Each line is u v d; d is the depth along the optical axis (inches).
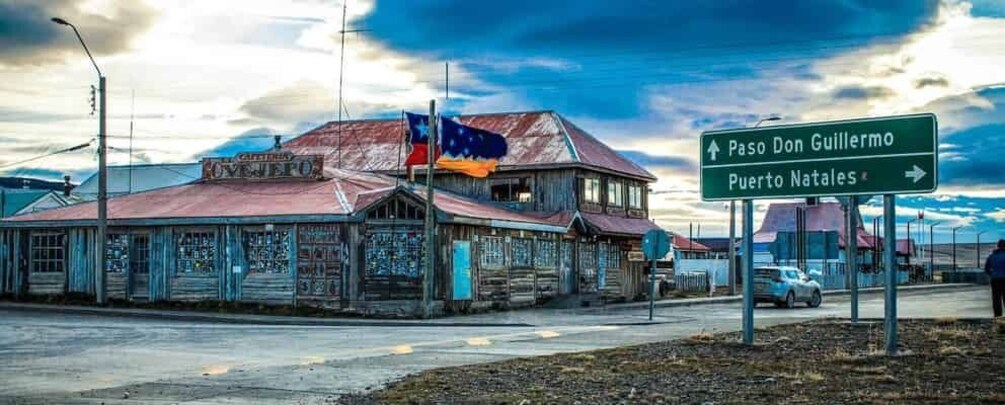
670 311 1465.3
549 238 1601.9
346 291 1305.4
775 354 641.6
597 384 520.1
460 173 1822.1
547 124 1868.8
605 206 1851.6
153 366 671.1
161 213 1418.6
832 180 666.2
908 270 3580.2
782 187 689.6
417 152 1505.9
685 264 2529.5
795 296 1585.9
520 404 459.8
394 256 1316.4
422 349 766.5
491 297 1423.5
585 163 1745.8
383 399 486.9
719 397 466.9
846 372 548.7
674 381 526.0
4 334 946.7
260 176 1531.7
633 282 1877.5
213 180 1557.6
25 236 1477.6
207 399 507.8
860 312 1331.2
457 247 1344.7
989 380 510.3
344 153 1926.7
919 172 629.3
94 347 814.5
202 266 1381.6
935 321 873.5
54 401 504.7
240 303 1343.5
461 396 488.1
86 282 1439.5
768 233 3518.7
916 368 559.8
